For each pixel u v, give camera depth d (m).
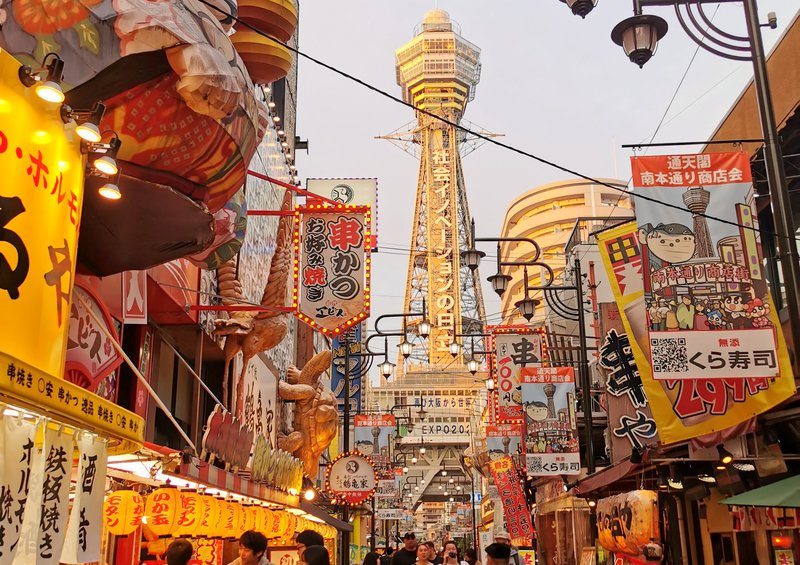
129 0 7.45
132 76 7.44
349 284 14.93
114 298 12.12
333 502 28.09
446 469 90.06
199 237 8.85
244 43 10.55
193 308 15.91
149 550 13.45
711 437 11.05
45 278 5.06
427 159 150.38
